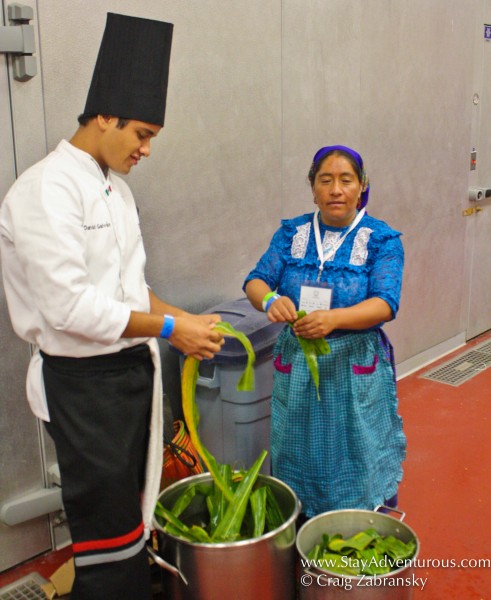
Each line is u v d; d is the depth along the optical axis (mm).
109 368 1724
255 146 2951
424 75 3908
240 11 2758
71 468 1728
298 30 3035
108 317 1589
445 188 4289
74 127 2275
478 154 4594
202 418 2557
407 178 3930
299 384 2129
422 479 2957
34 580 2295
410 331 4199
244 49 2807
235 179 2891
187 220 2721
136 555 1790
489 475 2986
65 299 1549
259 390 2453
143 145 1725
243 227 2977
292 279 2191
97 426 1710
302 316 1994
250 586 1854
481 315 4965
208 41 2658
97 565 1768
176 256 2711
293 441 2191
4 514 2262
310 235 2209
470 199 4566
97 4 2273
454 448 3234
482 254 4828
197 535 1951
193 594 1878
